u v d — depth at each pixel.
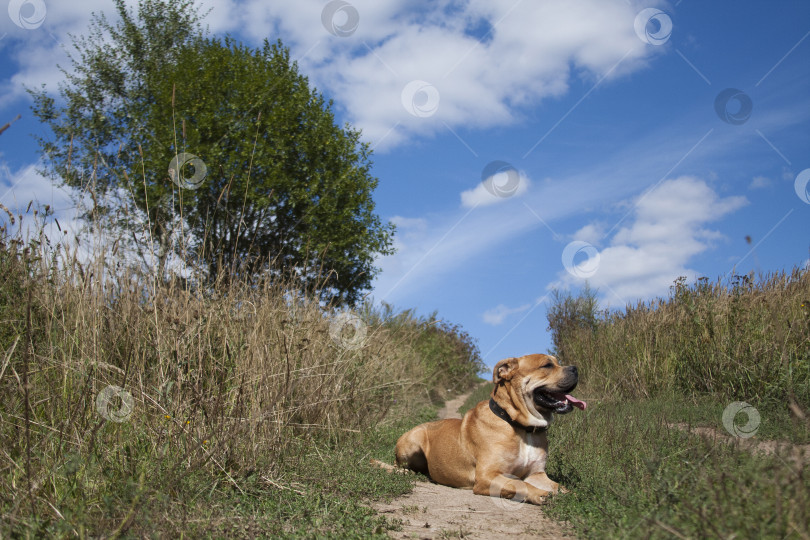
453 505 3.87
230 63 15.00
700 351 8.03
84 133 16.72
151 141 13.14
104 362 3.90
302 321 5.66
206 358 4.48
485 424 4.42
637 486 3.51
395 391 8.21
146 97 18.22
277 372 4.79
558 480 4.52
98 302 4.28
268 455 4.11
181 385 4.04
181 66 15.05
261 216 12.49
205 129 13.40
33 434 3.32
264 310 5.18
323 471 4.32
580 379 10.45
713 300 8.75
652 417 6.10
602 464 4.44
